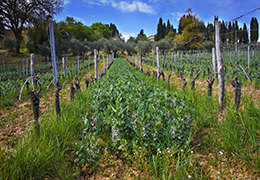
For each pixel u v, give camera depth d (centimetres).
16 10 2061
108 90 501
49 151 273
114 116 284
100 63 3650
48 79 1070
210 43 5141
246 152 263
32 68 540
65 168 259
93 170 272
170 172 237
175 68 1777
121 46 6412
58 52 4044
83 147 261
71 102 546
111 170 272
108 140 340
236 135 294
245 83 746
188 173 251
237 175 246
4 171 223
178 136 286
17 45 3161
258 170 243
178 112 296
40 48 3616
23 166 240
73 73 1656
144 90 538
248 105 400
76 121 404
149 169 259
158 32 9375
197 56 3125
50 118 416
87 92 699
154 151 288
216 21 443
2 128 448
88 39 7469
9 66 2441
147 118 276
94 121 334
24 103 691
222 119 384
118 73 1123
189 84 929
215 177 245
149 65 2758
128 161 278
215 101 486
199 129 387
